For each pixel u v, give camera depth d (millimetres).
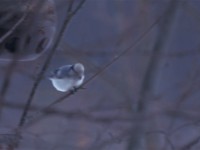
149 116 10117
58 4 8633
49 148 8727
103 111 10281
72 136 9680
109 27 13539
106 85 11164
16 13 6531
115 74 11312
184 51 11211
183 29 12914
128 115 10141
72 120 9570
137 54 11070
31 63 8422
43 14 6609
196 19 11695
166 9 10031
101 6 13367
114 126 9852
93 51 10602
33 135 8242
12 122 8984
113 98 11023
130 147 10070
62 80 7598
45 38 6707
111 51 11008
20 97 10828
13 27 6301
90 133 9859
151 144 10164
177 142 10109
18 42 6660
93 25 13320
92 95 11062
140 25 11516
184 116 10555
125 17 12430
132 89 11164
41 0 6543
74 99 10953
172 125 10109
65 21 5898
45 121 9648
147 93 10945
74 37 12508
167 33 11227
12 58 6789
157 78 11242
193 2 12094
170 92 11500
